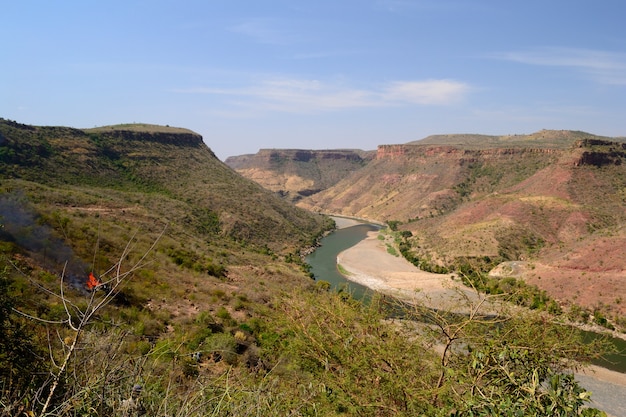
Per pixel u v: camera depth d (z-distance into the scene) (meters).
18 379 4.06
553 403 3.28
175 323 19.16
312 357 6.54
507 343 4.93
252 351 15.20
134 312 17.50
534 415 3.28
